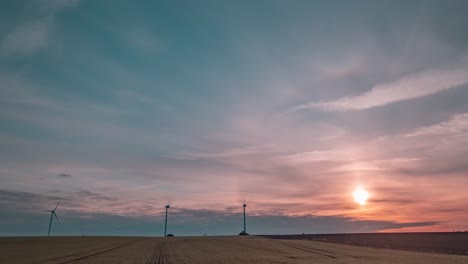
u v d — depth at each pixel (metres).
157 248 70.81
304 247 75.31
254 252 60.19
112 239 120.12
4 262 41.88
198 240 112.12
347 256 52.19
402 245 89.25
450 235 174.88
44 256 50.50
